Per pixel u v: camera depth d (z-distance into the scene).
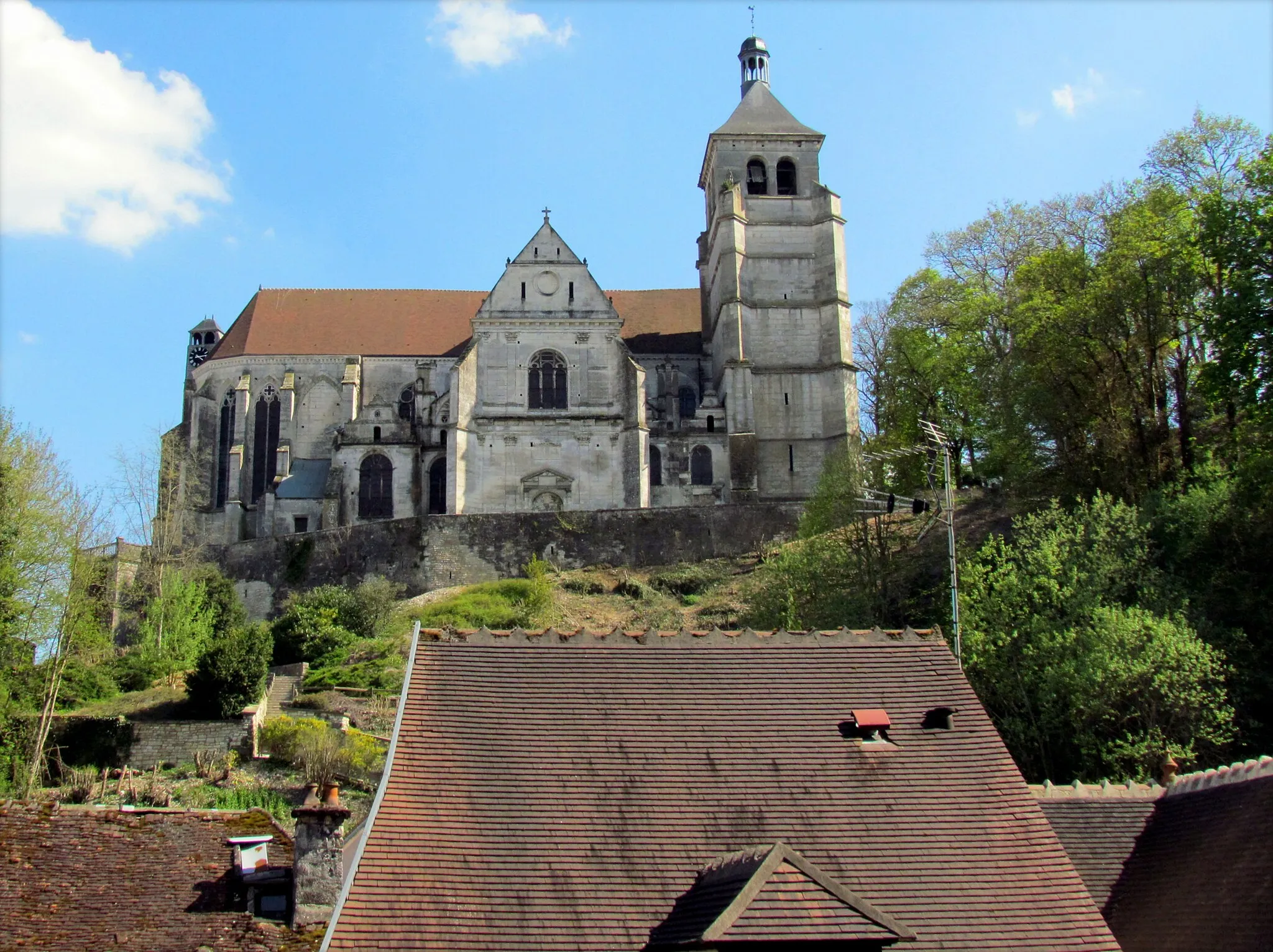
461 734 26.17
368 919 22.48
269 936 25.62
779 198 101.31
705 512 83.94
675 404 101.69
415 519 83.75
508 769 25.62
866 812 25.70
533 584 77.56
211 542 102.88
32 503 56.66
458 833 24.20
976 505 72.12
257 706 57.19
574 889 23.52
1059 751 43.91
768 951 21.30
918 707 28.41
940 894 24.09
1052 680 43.75
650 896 23.58
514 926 22.73
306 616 72.88
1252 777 27.20
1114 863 27.52
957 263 90.62
